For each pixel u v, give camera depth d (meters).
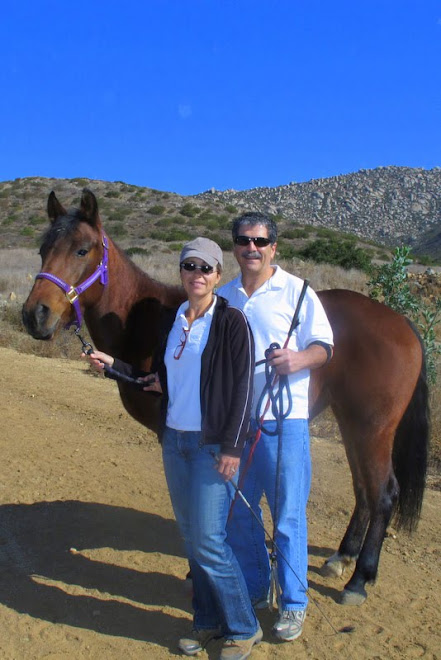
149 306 4.21
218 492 3.09
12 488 5.46
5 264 27.95
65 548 4.53
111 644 3.51
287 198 86.81
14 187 61.22
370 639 3.60
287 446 3.41
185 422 3.12
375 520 3.98
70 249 3.90
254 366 3.12
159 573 4.25
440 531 5.04
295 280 3.56
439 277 16.94
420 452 4.21
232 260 25.25
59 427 7.10
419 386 4.20
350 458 4.24
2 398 7.98
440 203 78.94
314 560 4.49
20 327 12.33
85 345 3.48
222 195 87.44
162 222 50.19
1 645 3.47
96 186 61.81
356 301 4.21
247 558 3.71
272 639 3.57
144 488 5.62
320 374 4.04
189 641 3.44
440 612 3.90
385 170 92.75
